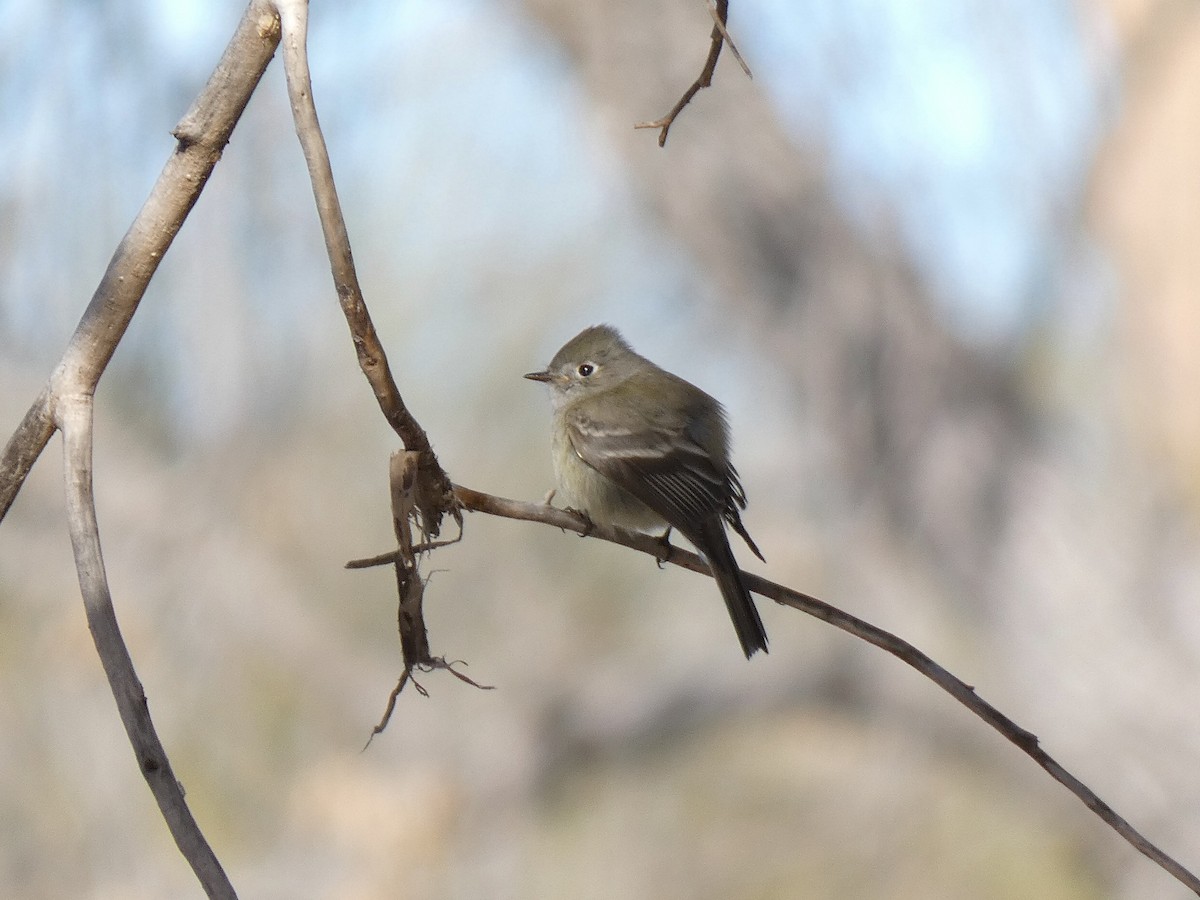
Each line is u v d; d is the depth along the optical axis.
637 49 13.54
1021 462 13.03
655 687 16.08
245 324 12.59
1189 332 11.67
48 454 13.08
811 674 15.55
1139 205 11.39
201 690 14.09
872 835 14.95
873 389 13.39
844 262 13.46
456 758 15.60
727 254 13.68
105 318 4.01
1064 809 13.68
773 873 15.17
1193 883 4.21
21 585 12.80
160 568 13.70
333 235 3.99
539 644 16.17
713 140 13.60
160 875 12.21
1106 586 12.52
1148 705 12.30
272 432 13.73
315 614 14.59
